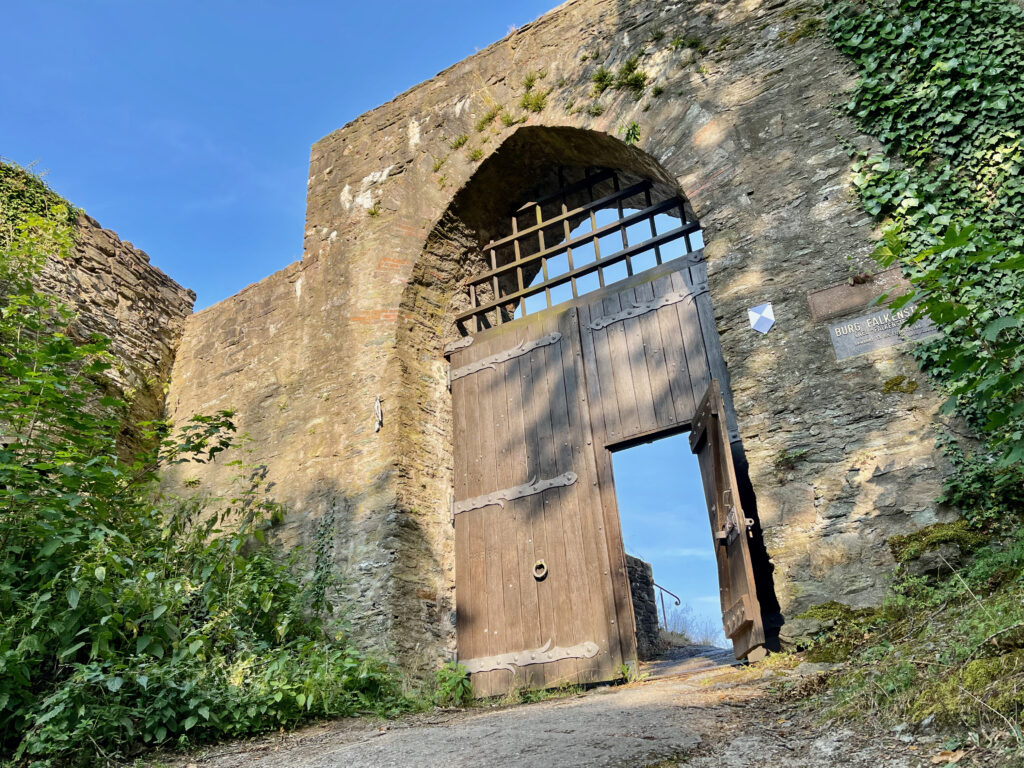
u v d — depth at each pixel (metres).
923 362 5.04
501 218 8.47
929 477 4.84
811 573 4.95
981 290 4.85
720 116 6.45
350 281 8.12
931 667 3.28
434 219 7.88
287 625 5.90
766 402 5.50
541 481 6.92
